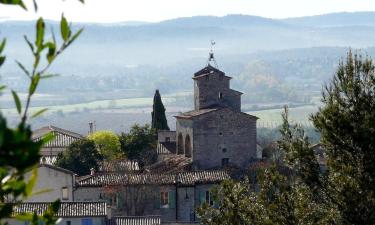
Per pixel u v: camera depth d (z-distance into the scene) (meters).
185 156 165.50
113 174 135.00
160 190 134.50
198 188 136.12
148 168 156.00
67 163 151.25
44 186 125.31
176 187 135.12
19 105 10.70
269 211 45.88
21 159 9.39
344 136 44.66
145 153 171.62
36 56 11.03
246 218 48.59
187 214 135.25
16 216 11.58
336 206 44.31
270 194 48.59
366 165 44.19
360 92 45.12
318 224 44.25
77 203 112.19
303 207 44.75
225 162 161.50
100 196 129.88
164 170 152.75
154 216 115.69
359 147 44.44
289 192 47.34
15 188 10.91
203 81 172.12
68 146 159.88
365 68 45.38
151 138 177.00
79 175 150.62
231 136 161.75
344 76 45.59
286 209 45.50
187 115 165.25
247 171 140.50
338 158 45.16
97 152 153.88
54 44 11.08
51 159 160.38
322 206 45.38
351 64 45.69
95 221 110.00
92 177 132.62
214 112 161.00
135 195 132.00
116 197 131.38
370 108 44.88
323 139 45.97
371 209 43.53
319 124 45.72
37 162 9.62
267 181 48.72
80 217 109.31
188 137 164.25
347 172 44.34
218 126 161.38
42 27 10.98
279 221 45.38
